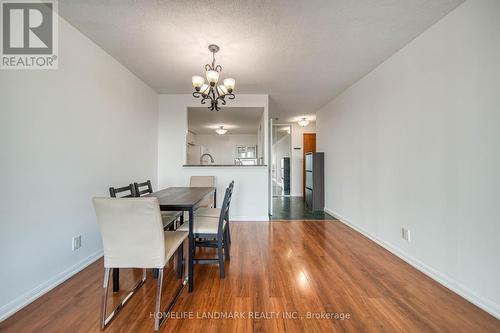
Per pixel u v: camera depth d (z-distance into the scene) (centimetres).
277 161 771
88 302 163
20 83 160
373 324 141
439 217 194
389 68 263
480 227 160
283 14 189
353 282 191
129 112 304
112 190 195
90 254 226
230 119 546
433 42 201
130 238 142
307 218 419
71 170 204
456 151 178
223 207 200
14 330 135
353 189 352
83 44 218
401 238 241
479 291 160
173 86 364
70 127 203
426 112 209
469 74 168
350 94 361
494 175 151
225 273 207
